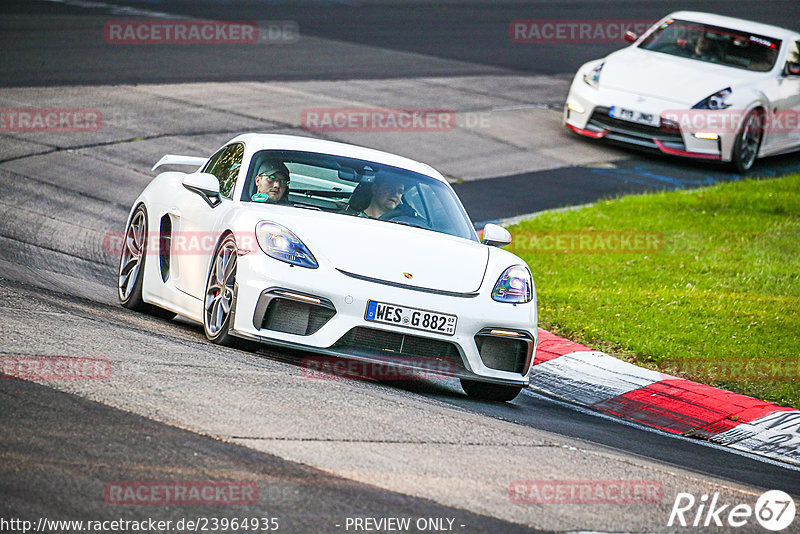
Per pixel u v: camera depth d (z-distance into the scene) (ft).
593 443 70.54
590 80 197.06
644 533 51.24
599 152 194.49
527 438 66.64
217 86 205.16
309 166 87.71
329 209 83.51
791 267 130.41
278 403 62.08
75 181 141.28
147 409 56.65
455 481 53.93
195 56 232.53
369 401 67.46
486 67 257.14
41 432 50.88
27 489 44.62
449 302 75.15
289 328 73.82
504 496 53.06
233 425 56.39
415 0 363.56
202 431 54.60
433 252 79.61
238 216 78.89
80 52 223.10
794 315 113.39
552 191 165.37
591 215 150.30
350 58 248.93
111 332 73.92
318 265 74.28
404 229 82.69
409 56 259.60
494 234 88.07
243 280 74.49
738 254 135.54
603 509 53.78
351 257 75.56
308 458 53.26
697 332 106.32
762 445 81.92
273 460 52.08
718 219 152.46
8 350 63.52
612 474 61.46
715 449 78.74
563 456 63.57
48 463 47.50
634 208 155.84
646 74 195.21
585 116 195.00
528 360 79.10
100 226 124.47
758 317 111.86
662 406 88.07
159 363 66.54
